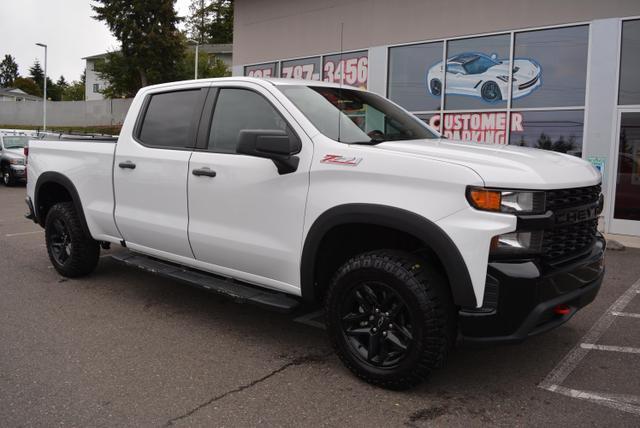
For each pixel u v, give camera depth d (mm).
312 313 5129
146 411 3275
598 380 3748
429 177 3242
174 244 4684
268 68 14188
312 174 3707
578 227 3564
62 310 5105
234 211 4164
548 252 3281
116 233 5285
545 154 3818
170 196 4633
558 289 3268
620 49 9055
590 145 9430
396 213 3303
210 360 4027
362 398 3453
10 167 16719
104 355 4086
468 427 3127
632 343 4414
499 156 3467
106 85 62625
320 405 3365
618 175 9250
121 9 44469
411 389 3564
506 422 3182
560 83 9727
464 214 3131
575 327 4777
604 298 5648
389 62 11844
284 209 3861
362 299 3541
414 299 3260
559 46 9680
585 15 9297
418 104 11516
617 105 9156
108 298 5480
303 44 13305
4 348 4199
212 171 4273
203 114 4535
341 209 3518
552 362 4035
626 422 3191
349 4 12312
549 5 9648
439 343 3262
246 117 4258
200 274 4703
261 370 3861
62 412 3252
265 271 4086
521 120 10211
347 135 3900
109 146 5277
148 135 4945
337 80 12742
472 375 3799
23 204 12789
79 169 5562
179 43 45844
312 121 3904
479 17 10461
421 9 11203
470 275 3115
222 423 3150
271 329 4691
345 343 3629
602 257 3785
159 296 5574
